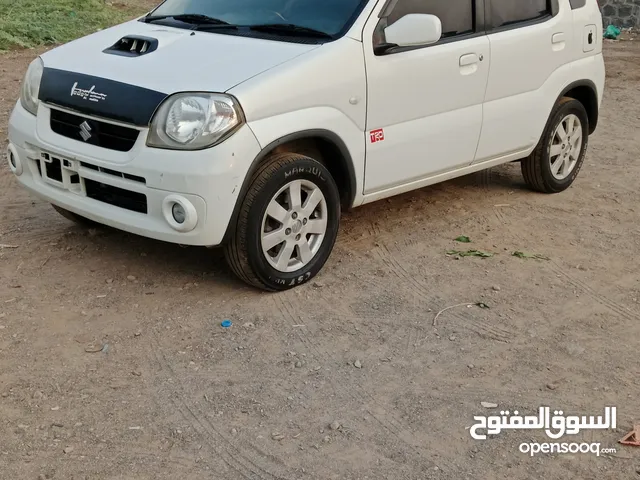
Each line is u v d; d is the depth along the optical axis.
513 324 4.68
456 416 3.81
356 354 4.28
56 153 4.73
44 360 4.07
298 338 4.40
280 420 3.71
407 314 4.72
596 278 5.36
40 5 14.69
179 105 4.29
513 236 5.98
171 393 3.87
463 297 4.97
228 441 3.55
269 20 5.14
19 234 5.53
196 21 5.37
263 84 4.45
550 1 6.28
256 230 4.55
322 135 4.73
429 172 5.54
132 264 5.16
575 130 6.82
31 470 3.29
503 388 4.05
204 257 5.31
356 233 5.84
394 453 3.53
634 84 11.81
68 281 4.90
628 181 7.38
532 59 6.07
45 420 3.61
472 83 5.61
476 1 5.64
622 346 4.51
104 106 4.47
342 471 3.40
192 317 4.55
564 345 4.48
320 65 4.69
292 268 4.88
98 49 5.09
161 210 4.37
